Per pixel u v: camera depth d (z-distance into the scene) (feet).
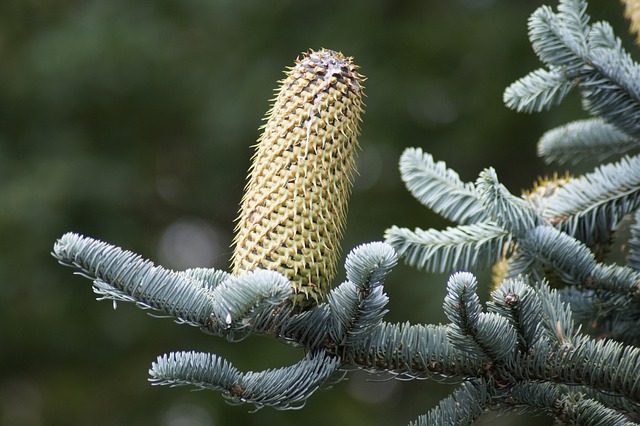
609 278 7.61
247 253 6.58
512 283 6.05
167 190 35.58
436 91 30.09
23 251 30.86
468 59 29.91
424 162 8.91
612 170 8.44
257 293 5.79
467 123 29.14
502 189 7.93
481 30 29.68
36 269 31.07
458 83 29.86
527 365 6.17
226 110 31.65
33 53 34.27
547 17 7.83
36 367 32.83
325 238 6.58
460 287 5.77
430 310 26.30
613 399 7.22
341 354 6.47
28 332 32.19
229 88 32.12
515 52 29.17
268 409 30.09
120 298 6.12
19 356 32.63
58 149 33.68
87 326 32.58
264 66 31.76
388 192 29.94
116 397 32.22
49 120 34.53
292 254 6.48
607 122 8.14
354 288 6.04
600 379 6.10
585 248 7.70
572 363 6.11
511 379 6.25
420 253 8.38
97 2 35.42
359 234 29.40
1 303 31.55
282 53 31.73
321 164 6.61
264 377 6.15
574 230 8.43
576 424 6.32
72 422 32.14
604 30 8.52
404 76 30.07
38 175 32.37
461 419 6.25
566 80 8.11
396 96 29.78
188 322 6.17
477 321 5.89
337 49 30.71
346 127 6.77
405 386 30.45
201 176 34.30
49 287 31.53
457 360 6.34
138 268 6.11
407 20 31.17
